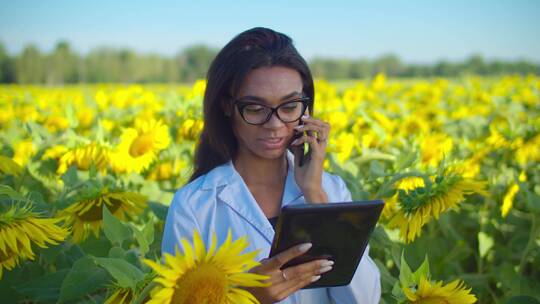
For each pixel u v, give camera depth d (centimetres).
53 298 208
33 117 648
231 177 189
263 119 176
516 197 334
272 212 193
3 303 220
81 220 236
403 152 358
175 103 462
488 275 320
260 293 157
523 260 304
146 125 331
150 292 149
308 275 160
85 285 188
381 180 283
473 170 394
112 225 200
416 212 223
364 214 157
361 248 165
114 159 311
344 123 505
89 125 599
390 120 631
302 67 179
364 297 188
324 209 152
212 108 189
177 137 405
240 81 176
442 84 1116
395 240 284
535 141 399
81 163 305
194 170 202
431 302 168
